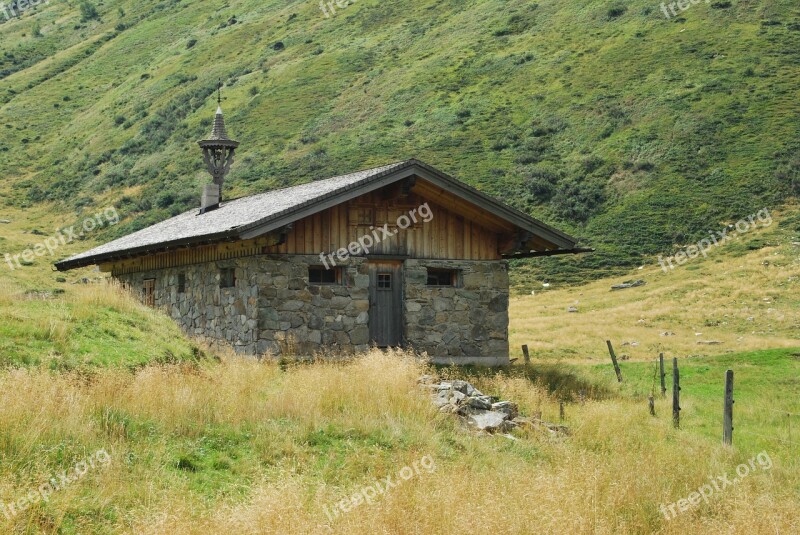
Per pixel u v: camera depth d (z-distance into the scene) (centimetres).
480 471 1251
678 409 1844
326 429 1355
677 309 4894
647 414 1917
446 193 2466
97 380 1346
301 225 2350
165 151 11094
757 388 2383
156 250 2666
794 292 5062
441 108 10531
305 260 2348
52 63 18400
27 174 11969
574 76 10494
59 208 10312
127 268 3259
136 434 1165
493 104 10338
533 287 6384
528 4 13562
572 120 9444
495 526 962
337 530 919
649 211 7325
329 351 2347
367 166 9169
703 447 1579
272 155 10294
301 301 2334
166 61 16075
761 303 4884
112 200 9938
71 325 1647
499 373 2186
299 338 2320
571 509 1059
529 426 1614
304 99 12012
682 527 1109
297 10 16888
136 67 16888
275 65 13862
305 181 9100
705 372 2627
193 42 16700
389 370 1709
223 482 1080
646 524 1115
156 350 1703
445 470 1221
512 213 2492
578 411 1870
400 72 12144
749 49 9906
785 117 8325
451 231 2556
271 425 1324
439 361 2502
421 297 2498
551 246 2684
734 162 7788
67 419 1109
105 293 1961
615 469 1294
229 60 14950
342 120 10956
